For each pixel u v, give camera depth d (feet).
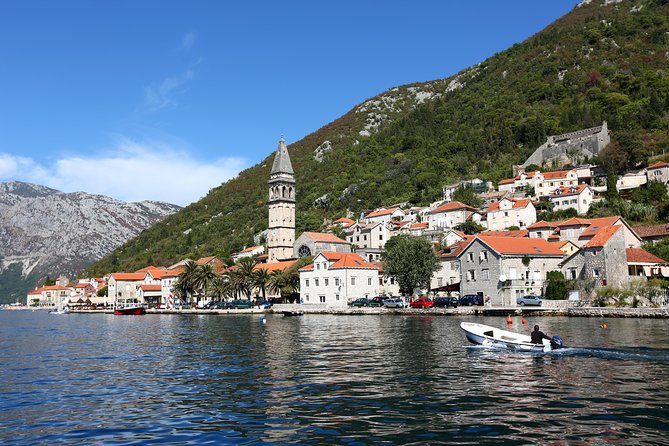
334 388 99.86
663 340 161.79
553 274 321.52
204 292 533.14
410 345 163.43
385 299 369.50
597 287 289.74
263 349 165.58
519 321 243.81
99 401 95.09
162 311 491.31
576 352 137.80
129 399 96.07
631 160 598.34
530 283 327.06
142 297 649.20
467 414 79.05
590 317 259.19
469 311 295.69
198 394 98.17
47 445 69.77
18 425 79.56
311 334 212.84
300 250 563.89
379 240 633.20
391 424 74.59
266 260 654.94
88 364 144.25
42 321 435.53
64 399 97.45
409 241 369.91
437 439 67.56
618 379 103.35
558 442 65.67
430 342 170.60
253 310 422.41
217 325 295.48
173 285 542.16
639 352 136.05
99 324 354.33
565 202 557.33
